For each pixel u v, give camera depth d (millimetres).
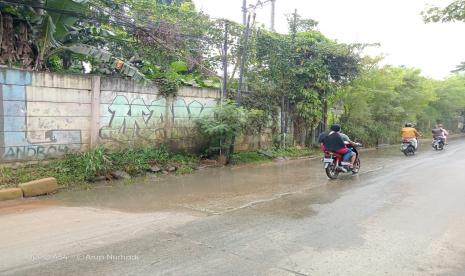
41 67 9609
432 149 21375
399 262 4598
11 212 6520
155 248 4930
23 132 8500
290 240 5320
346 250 4961
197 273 4180
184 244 5098
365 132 21688
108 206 7105
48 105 8891
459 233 5715
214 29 13844
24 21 9617
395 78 22328
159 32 11578
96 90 9797
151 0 13820
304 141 18172
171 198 7887
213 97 13227
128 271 4211
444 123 39312
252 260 4574
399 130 25797
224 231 5699
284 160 14867
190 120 12477
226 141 12586
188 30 13555
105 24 11781
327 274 4227
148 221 6172
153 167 10453
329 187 9352
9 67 8188
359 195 8406
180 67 12695
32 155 8680
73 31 10844
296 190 8938
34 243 5047
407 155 17562
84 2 9547
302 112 17172
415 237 5516
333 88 17734
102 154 9375
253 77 15500
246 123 13633
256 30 15031
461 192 8734
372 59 20016
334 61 17406
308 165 13508
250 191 8750
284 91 16031
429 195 8406
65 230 5609
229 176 10727
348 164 10844
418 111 27281
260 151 14789
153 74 11695
